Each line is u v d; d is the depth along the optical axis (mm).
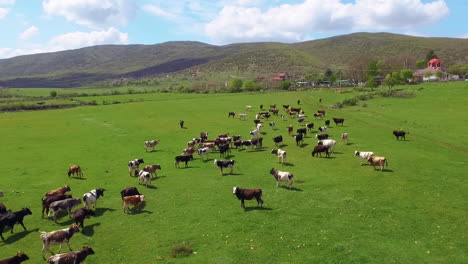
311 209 23500
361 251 17766
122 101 111375
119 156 41750
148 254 18203
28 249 19172
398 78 118000
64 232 18859
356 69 168625
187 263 17125
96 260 17766
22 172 35000
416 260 16922
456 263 16578
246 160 37719
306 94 110438
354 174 31109
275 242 18969
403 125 54562
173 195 27344
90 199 24547
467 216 21703
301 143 45000
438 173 30656
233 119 67062
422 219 21469
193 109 82875
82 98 127250
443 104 72500
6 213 23328
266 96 108188
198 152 38594
